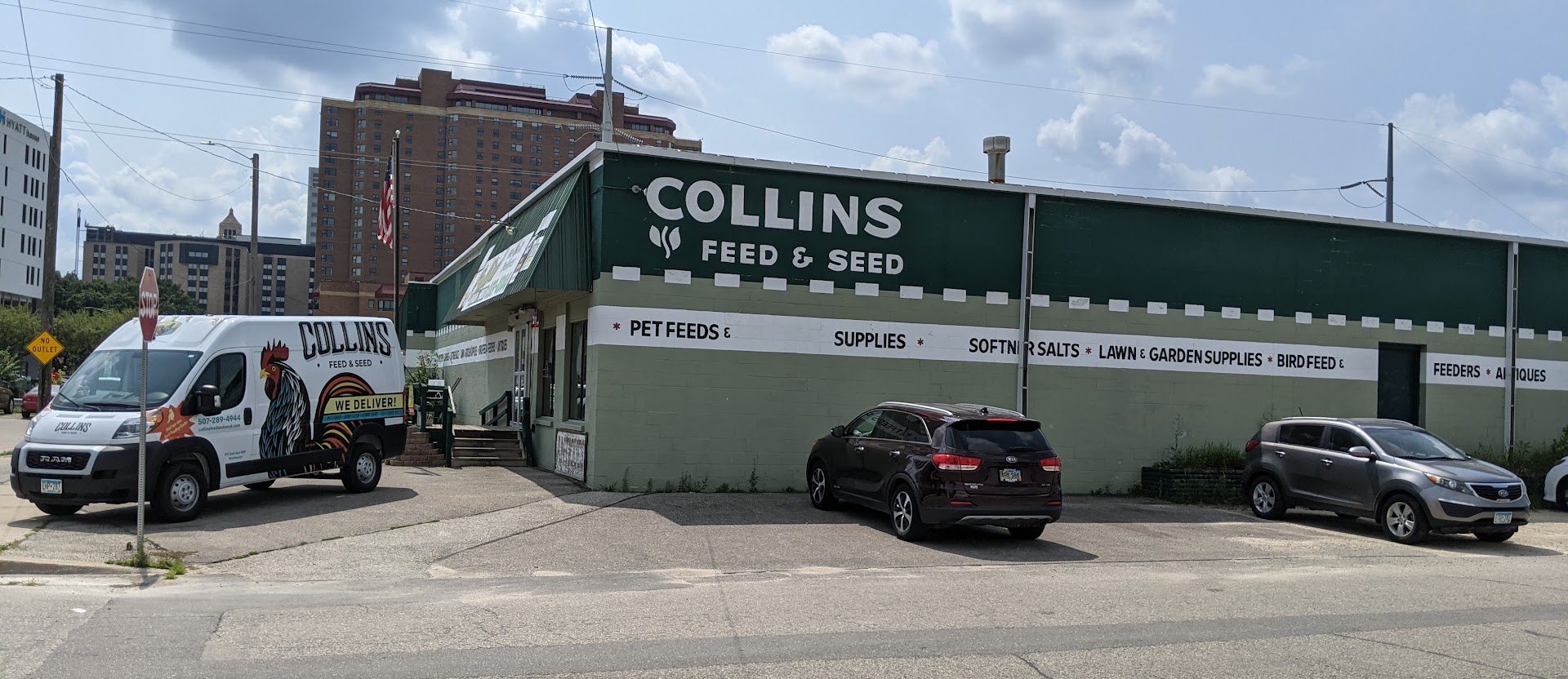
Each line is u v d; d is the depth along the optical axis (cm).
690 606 853
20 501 1391
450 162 8975
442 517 1331
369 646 690
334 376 1494
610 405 1579
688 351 1617
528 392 2066
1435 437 1496
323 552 1104
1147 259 1886
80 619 762
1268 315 1958
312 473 1478
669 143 7894
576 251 1612
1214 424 1906
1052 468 1253
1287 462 1553
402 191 8925
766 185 1675
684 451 1609
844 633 755
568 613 817
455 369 3200
